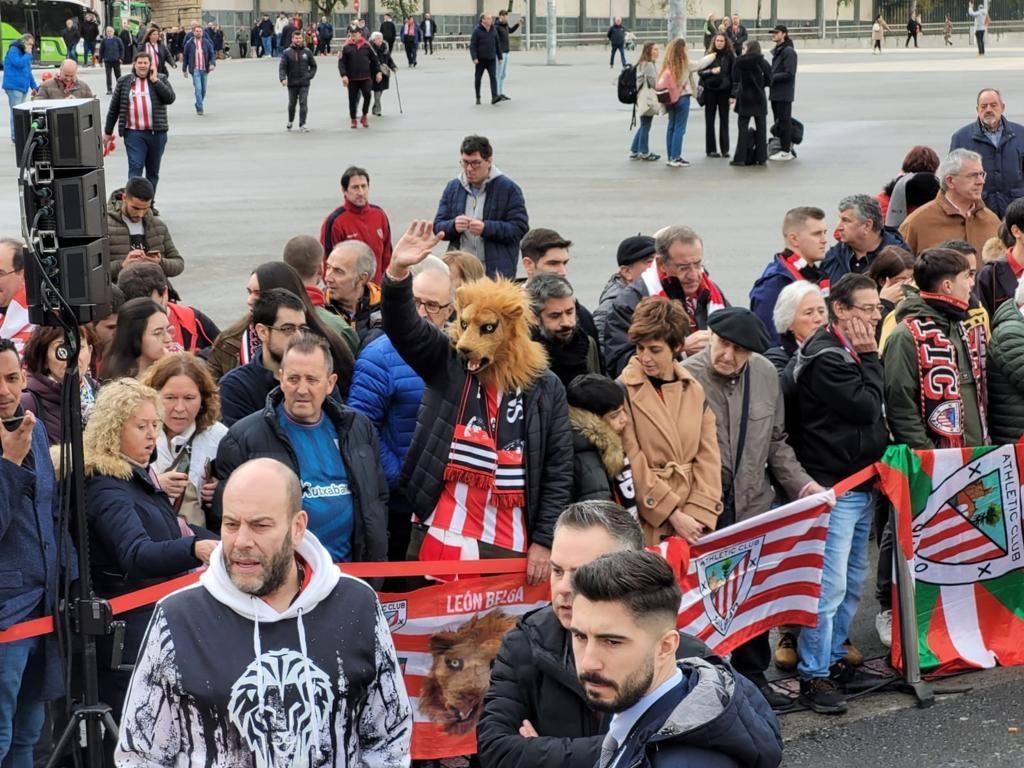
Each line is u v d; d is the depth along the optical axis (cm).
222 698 390
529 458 596
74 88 1989
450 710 609
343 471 577
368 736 412
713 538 643
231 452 570
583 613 348
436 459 596
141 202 1112
